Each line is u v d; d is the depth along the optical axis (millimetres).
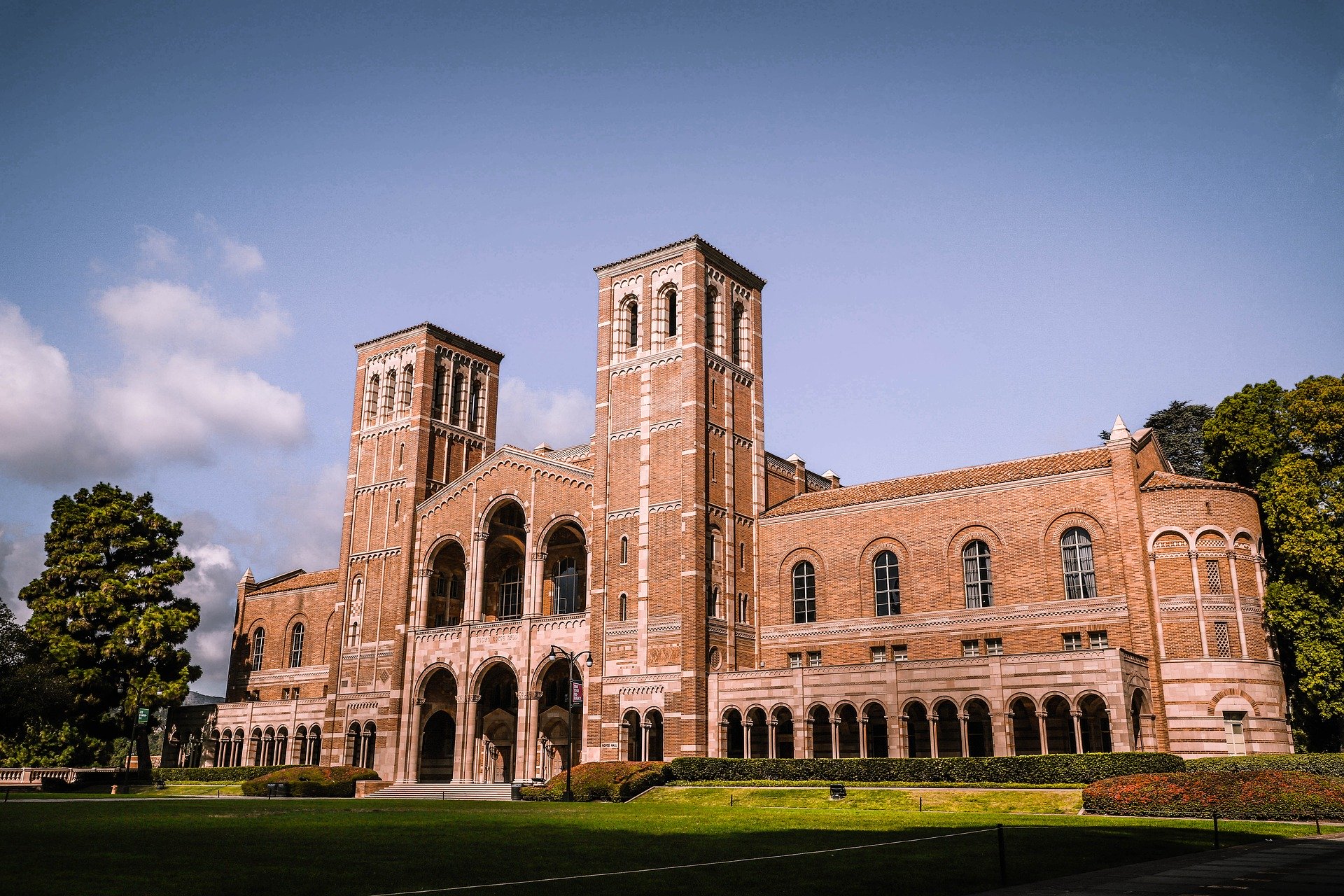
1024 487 58969
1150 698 52500
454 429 84625
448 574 80312
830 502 66938
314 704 82875
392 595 79312
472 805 52031
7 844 27109
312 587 92938
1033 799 44031
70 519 82562
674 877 22266
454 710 77750
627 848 27641
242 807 48594
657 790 55812
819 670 57469
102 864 22969
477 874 22312
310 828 33844
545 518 72500
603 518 68688
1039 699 50406
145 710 79438
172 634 82750
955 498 61250
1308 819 37031
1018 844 28797
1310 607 52875
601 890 20422
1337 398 56156
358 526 83188
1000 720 51094
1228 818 37906
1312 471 55062
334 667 80500
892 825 35344
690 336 68000
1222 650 52844
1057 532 57469
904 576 62250
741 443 70250
